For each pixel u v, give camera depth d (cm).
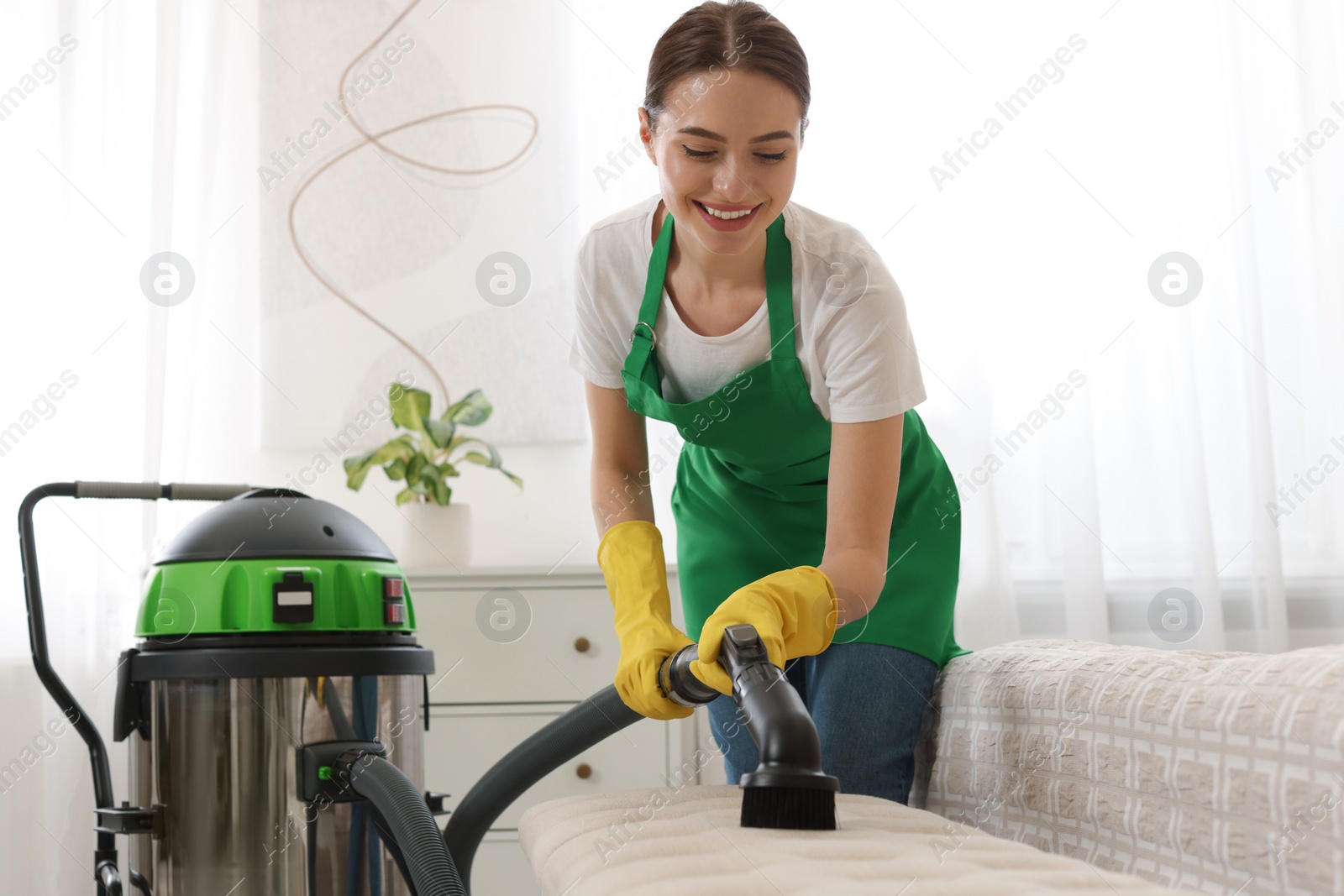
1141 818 79
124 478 225
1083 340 226
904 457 130
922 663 122
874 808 77
